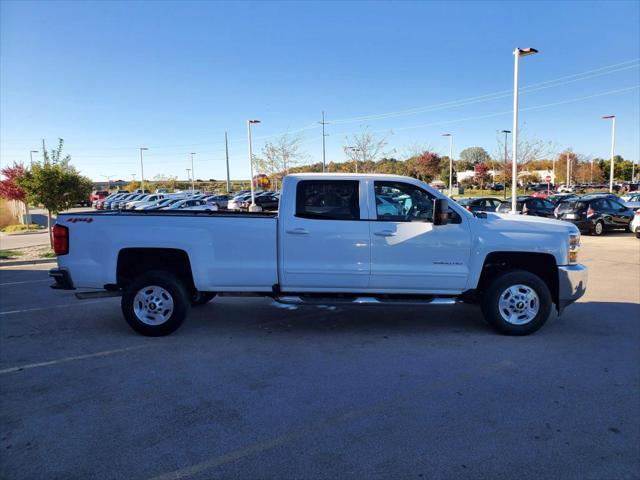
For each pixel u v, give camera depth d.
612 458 3.27
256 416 3.89
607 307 7.45
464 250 5.87
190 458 3.29
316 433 3.61
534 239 5.84
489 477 3.07
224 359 5.22
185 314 6.03
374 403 4.11
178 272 6.37
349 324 6.61
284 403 4.12
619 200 19.81
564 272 5.86
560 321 6.66
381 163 42.38
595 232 18.98
